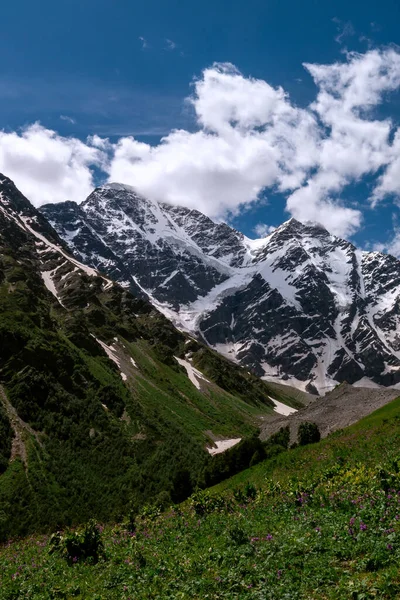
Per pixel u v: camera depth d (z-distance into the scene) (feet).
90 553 92.48
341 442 180.96
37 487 330.54
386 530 62.95
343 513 79.97
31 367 457.27
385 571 52.01
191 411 637.30
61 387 471.62
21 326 518.78
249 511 106.63
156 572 70.13
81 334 643.45
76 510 325.83
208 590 58.54
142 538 102.58
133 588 66.23
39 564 100.58
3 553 142.10
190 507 128.98
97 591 70.74
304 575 56.13
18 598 78.48
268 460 215.31
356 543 62.13
